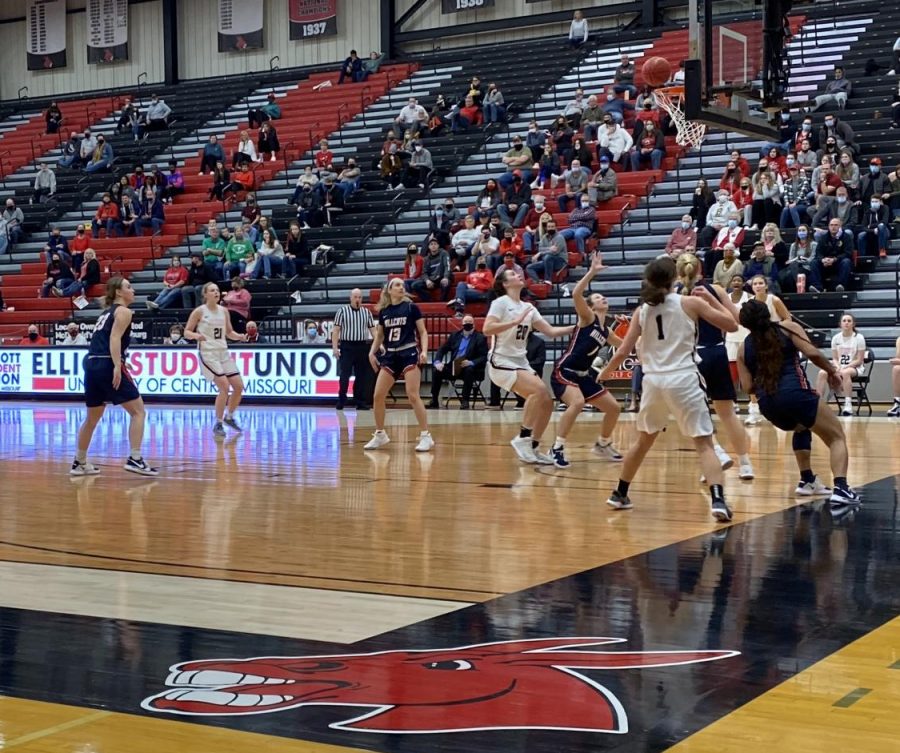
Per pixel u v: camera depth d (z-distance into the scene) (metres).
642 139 22.67
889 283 18.11
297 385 19.92
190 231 26.25
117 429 15.40
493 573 5.68
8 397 22.56
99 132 32.56
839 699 3.55
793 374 7.91
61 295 24.81
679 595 5.11
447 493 8.76
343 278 22.91
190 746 3.19
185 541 6.73
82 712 3.50
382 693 3.67
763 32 12.24
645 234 21.06
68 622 4.71
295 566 5.92
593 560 5.99
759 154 21.78
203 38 33.94
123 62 35.09
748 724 3.32
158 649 4.26
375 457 11.41
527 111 26.22
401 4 31.11
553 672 3.89
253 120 29.33
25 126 34.03
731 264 17.34
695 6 12.17
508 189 22.58
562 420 10.47
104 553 6.36
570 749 3.13
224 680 3.84
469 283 20.20
